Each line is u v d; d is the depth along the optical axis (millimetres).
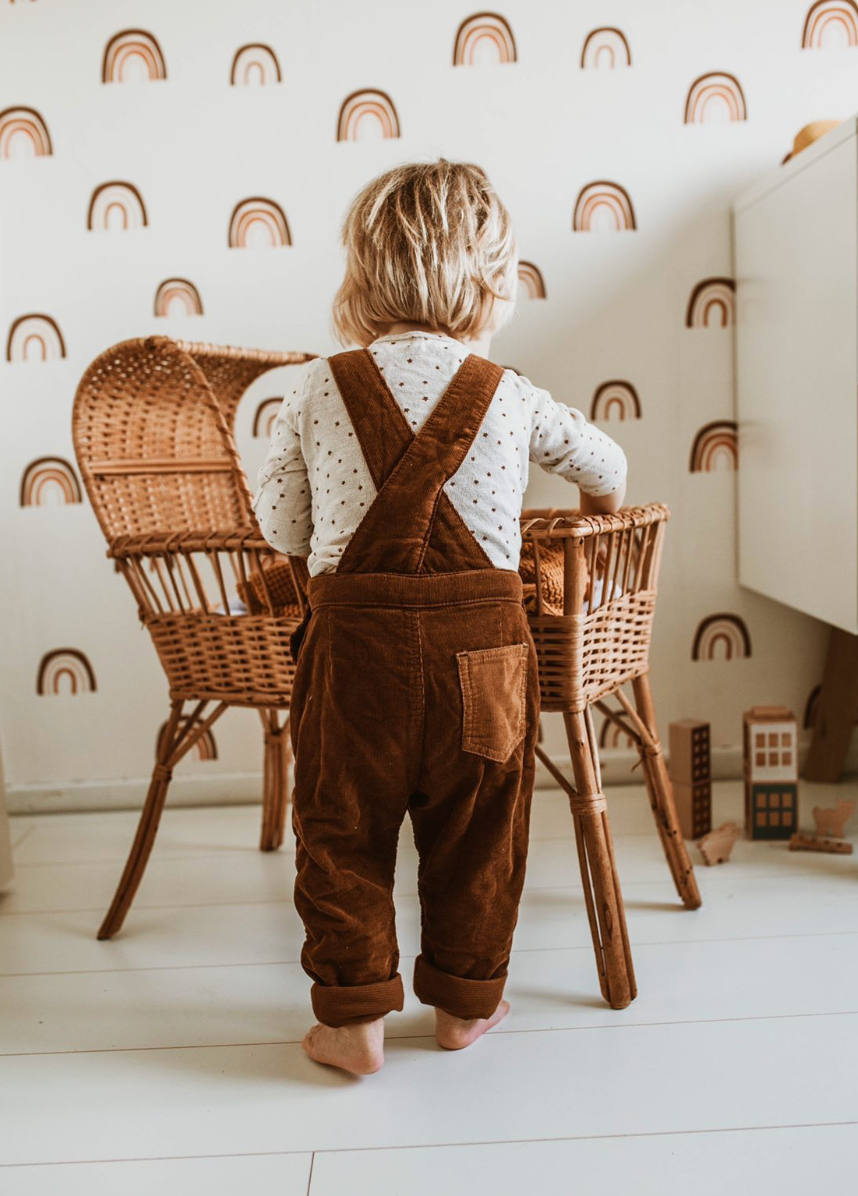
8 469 1934
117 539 1441
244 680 1382
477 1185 910
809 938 1348
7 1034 1198
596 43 1867
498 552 1069
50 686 1985
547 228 1902
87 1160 967
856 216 1447
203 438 1729
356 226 1152
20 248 1892
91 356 1914
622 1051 1110
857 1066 1067
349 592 1033
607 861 1211
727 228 1910
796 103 1882
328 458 1075
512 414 1100
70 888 1634
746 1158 931
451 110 1876
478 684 1033
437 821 1112
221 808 2014
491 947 1104
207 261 1902
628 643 1372
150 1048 1161
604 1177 914
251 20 1854
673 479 1965
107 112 1869
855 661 1936
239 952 1392
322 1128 1002
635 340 1929
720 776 2037
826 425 1578
